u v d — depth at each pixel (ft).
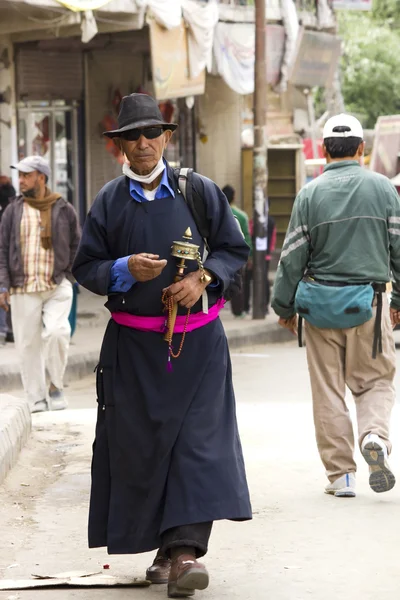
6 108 84.89
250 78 97.19
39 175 44.34
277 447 36.58
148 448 21.56
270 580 22.71
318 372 30.25
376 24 189.78
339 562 23.89
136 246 21.86
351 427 30.17
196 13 84.53
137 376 21.70
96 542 22.30
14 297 44.86
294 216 29.99
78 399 54.19
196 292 21.47
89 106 94.84
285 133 118.83
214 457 21.39
